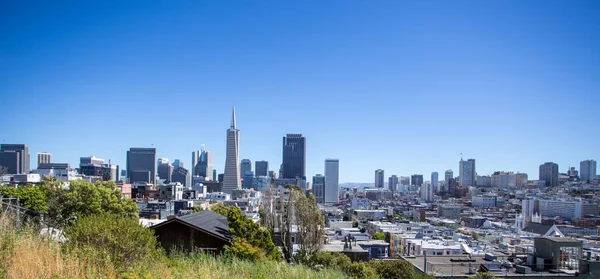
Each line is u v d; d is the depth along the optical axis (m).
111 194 34.75
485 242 116.81
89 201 32.03
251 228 25.38
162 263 13.35
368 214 198.00
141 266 12.05
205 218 27.86
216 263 15.28
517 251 79.12
